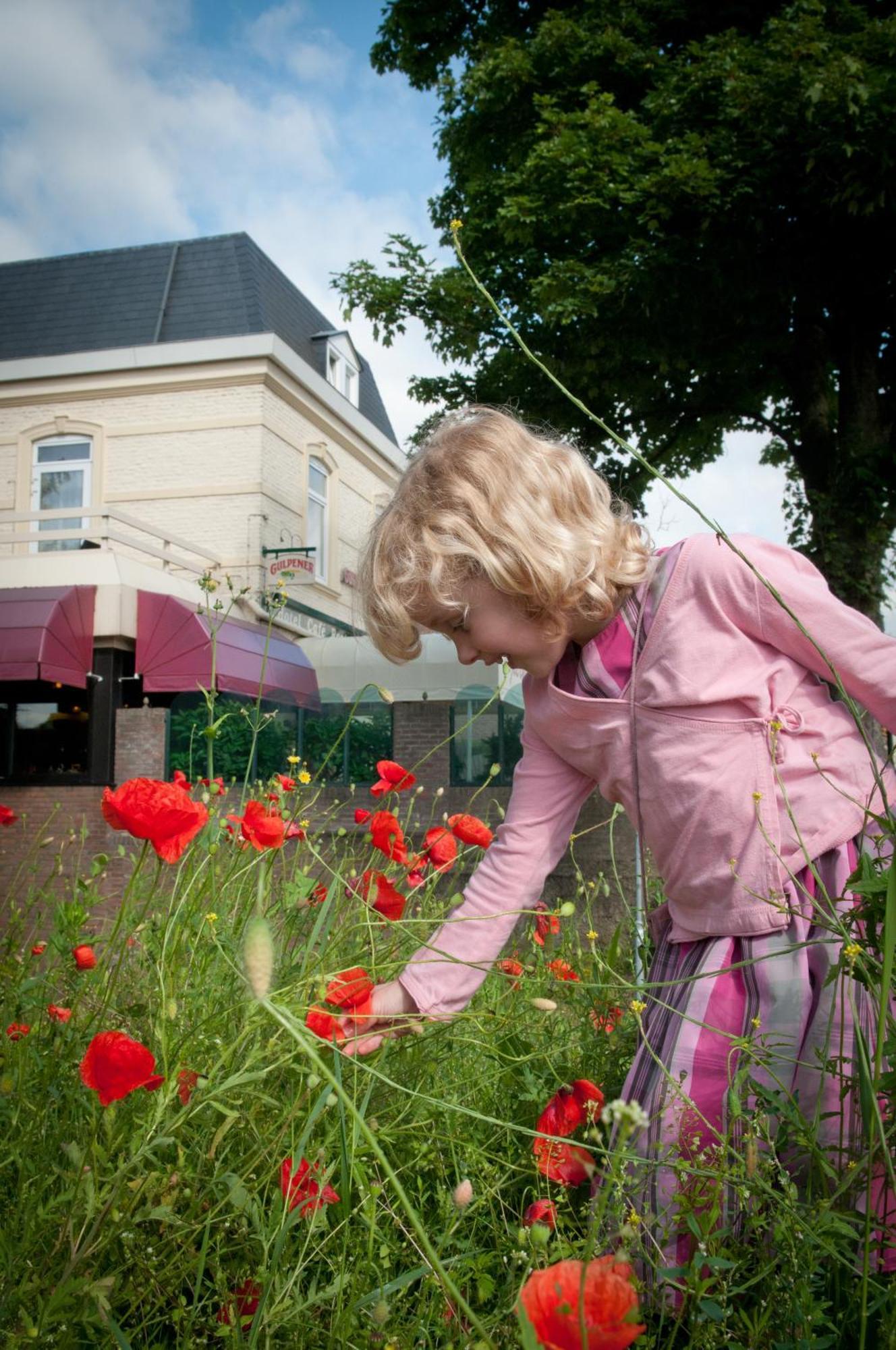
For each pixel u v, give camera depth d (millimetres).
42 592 12070
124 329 16406
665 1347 1077
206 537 15062
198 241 17328
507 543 1397
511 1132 1435
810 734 1468
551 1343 558
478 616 1471
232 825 1781
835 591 9547
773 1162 1070
